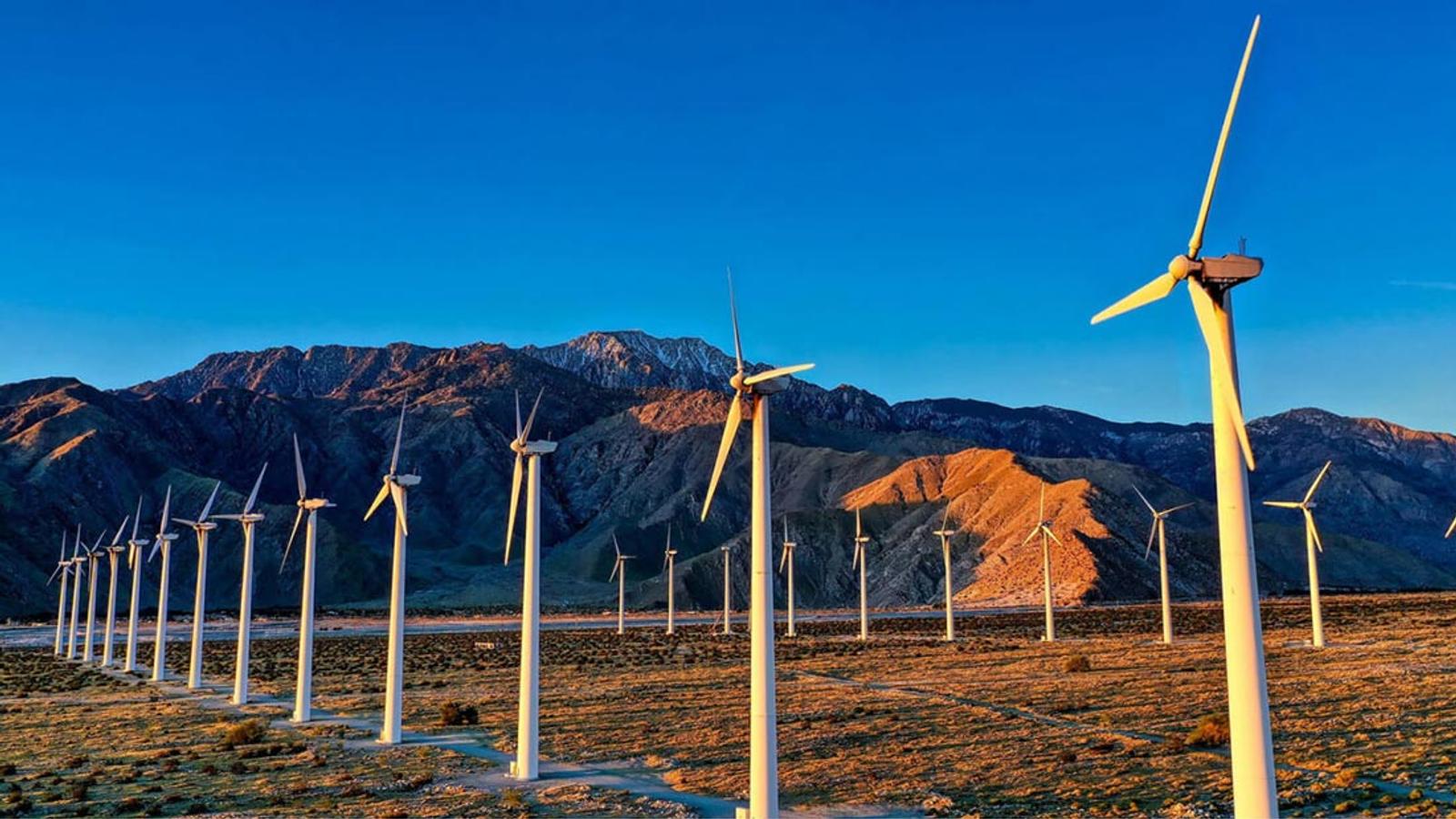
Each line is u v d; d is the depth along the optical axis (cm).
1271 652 10400
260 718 7325
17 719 7844
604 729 6309
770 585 3775
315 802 4428
